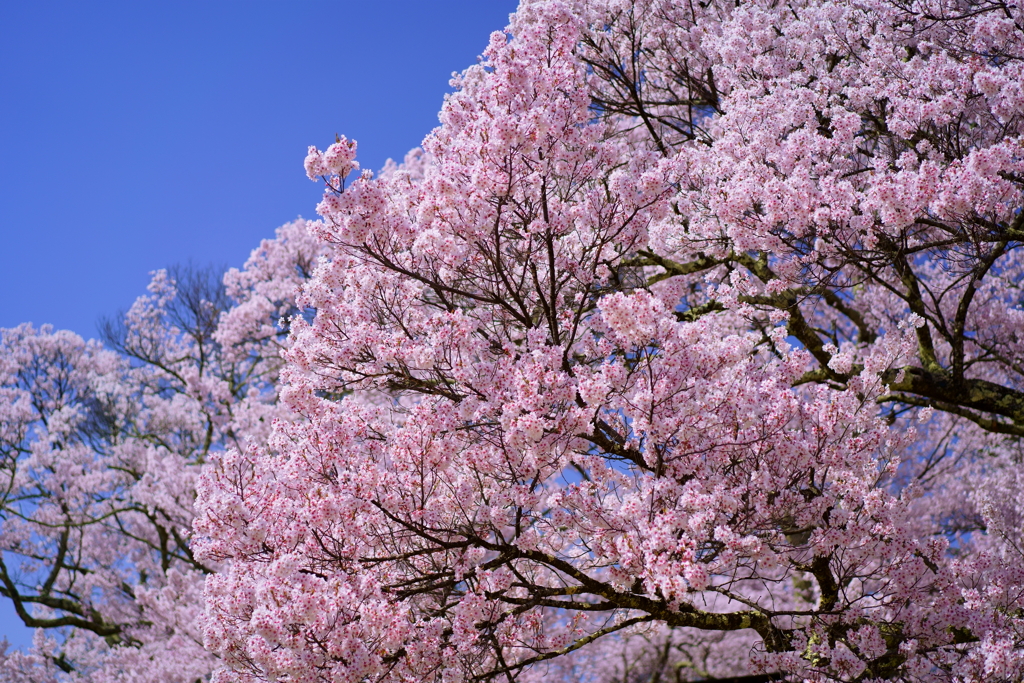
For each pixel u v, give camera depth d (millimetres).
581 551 6027
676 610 4281
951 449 10633
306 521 4762
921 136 6934
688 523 4352
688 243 7148
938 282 9984
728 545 4438
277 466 5316
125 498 15812
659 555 4102
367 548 5238
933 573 6023
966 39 7312
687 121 10172
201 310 18625
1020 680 4848
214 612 4891
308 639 4242
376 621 4430
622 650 8477
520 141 4770
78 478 14969
